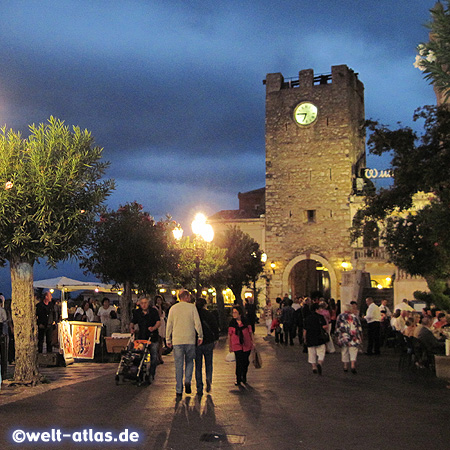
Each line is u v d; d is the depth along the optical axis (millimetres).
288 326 24141
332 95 47062
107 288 32656
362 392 11516
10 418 8523
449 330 16094
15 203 11438
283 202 47438
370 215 17609
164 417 8789
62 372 14531
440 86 7086
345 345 14680
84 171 12273
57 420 8406
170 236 22734
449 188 13562
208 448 7039
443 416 9125
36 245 11953
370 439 7602
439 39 6902
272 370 15336
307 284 48812
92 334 17047
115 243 19906
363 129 15914
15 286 12211
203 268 27531
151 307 12961
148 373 12797
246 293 43594
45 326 18141
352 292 34250
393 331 22188
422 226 17281
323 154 46812
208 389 11766
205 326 12000
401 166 15078
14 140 11852
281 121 48219
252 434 7785
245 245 38094
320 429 8141
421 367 15586
